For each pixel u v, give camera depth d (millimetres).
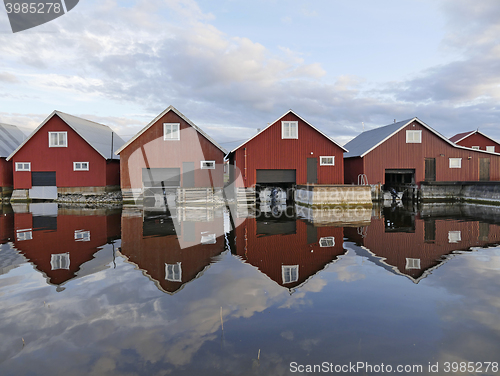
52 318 4246
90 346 3596
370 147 23500
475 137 30438
